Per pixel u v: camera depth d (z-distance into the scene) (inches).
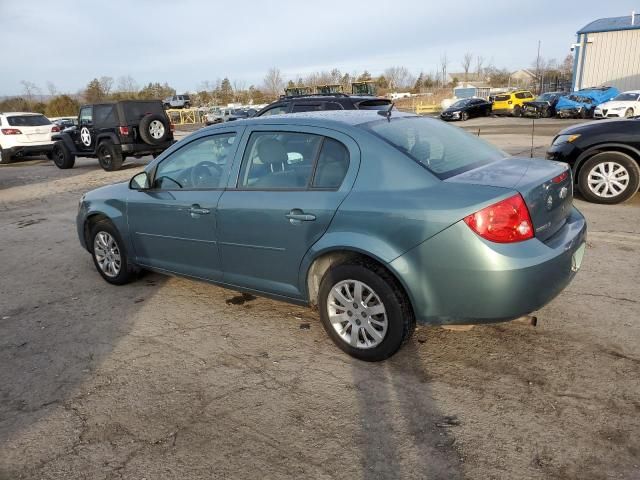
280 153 143.3
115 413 117.8
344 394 120.3
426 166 122.8
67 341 155.9
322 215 129.5
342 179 130.0
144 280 205.6
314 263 136.3
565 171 134.1
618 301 159.6
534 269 110.6
